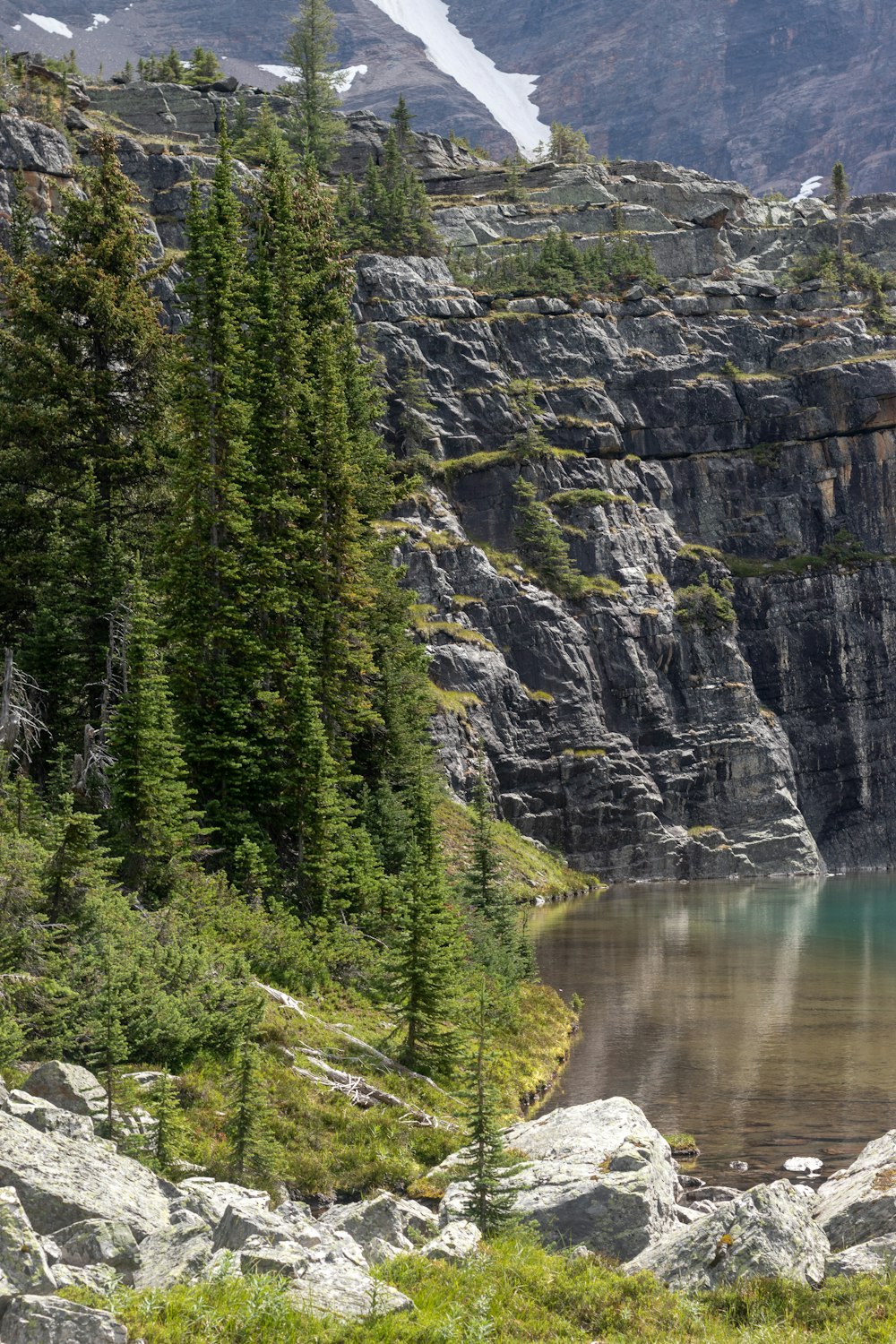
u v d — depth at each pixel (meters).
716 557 134.00
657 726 120.56
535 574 120.88
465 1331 12.57
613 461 132.00
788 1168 26.19
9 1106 18.36
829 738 131.75
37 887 27.03
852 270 154.75
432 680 106.12
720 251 158.50
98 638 44.94
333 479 51.53
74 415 49.91
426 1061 31.52
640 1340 13.49
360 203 143.00
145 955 28.02
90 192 53.72
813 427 139.38
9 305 51.12
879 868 129.88
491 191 164.50
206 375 48.31
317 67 166.12
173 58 160.12
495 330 134.88
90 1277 13.06
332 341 57.47
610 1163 21.27
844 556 136.38
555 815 110.50
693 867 116.44
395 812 51.66
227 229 48.88
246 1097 22.84
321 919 40.03
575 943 64.06
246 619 46.34
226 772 43.88
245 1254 13.47
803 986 49.94
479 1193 19.59
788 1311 14.52
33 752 43.09
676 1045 39.03
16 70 130.12
